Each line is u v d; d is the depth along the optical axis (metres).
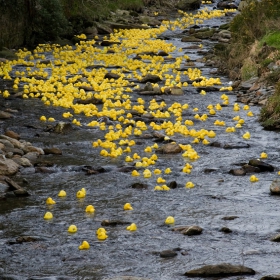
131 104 21.14
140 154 15.23
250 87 23.09
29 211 11.43
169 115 19.22
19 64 29.92
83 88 23.34
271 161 14.50
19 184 12.99
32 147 15.37
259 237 10.08
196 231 10.25
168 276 8.74
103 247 9.77
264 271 8.83
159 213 11.25
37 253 9.57
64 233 10.36
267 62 23.83
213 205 11.63
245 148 15.66
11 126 17.95
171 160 14.66
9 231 10.48
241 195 12.18
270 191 12.34
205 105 20.97
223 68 27.16
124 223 10.76
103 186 12.87
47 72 27.72
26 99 21.88
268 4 30.81
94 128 17.86
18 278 8.70
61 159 14.79
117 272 8.88
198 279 8.65
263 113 18.44
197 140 16.19
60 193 12.29
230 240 9.98
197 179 13.25
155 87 22.92
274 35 26.70
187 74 27.06
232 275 8.74
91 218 11.05
